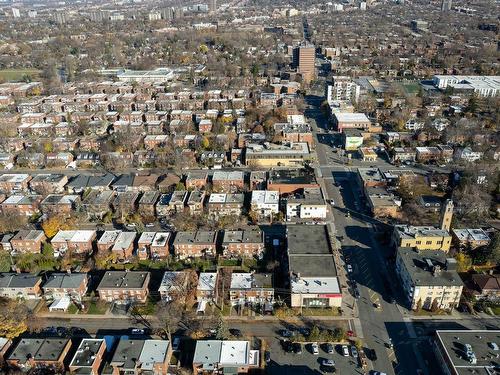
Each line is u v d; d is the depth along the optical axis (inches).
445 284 6323.8
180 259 7672.2
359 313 6466.5
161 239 7815.0
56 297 6796.3
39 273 7377.0
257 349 5841.5
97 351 5585.6
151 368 5452.8
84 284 6939.0
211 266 7480.3
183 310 6530.5
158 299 6791.3
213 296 6692.9
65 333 6195.9
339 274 7273.6
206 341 5753.0
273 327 6264.8
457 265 6791.3
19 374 5408.5
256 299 6683.1
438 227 7790.4
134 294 6717.5
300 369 5605.3
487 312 6441.9
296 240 7603.4
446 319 6338.6
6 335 6013.8
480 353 5447.8
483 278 6771.7
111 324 6373.0
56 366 5546.3
